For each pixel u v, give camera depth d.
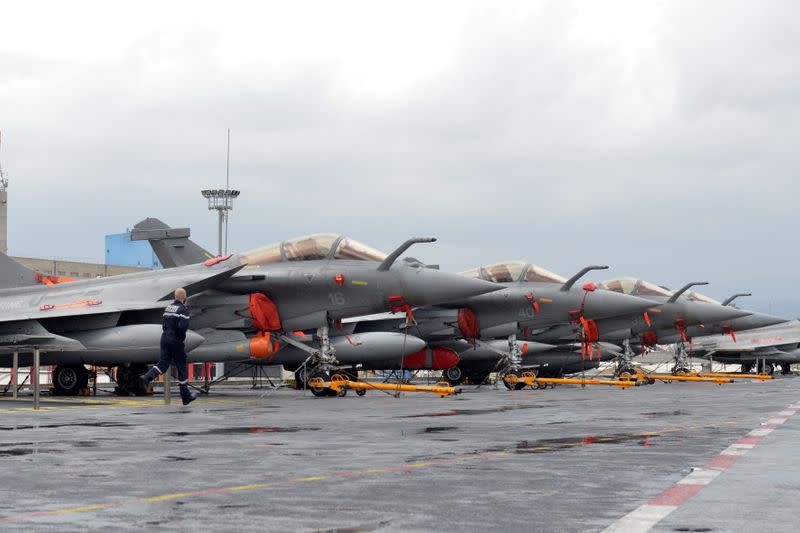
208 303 25.48
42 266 66.56
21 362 24.89
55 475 7.43
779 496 6.45
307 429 12.02
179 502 6.15
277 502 6.17
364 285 25.11
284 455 8.89
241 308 25.33
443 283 25.11
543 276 35.69
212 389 32.12
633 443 10.23
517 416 15.02
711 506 6.04
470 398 22.91
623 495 6.49
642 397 23.44
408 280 25.11
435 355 33.84
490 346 34.47
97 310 23.50
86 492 6.57
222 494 6.50
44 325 24.30
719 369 78.38
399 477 7.37
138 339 23.27
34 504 6.06
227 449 9.41
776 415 15.45
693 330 51.62
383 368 33.59
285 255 25.88
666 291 44.84
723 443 10.23
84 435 10.94
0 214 72.12
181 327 17.61
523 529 5.29
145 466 8.01
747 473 7.63
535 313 33.97
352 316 25.48
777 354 64.38
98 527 5.30
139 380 24.98
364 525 5.39
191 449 9.39
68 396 24.47
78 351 23.52
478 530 5.27
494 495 6.48
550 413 15.93
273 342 25.73
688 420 14.11
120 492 6.57
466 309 33.78
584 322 35.66
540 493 6.57
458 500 6.27
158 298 24.86
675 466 8.09
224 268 25.94
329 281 25.12
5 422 13.12
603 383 33.41
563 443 10.20
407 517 5.64
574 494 6.53
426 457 8.76
